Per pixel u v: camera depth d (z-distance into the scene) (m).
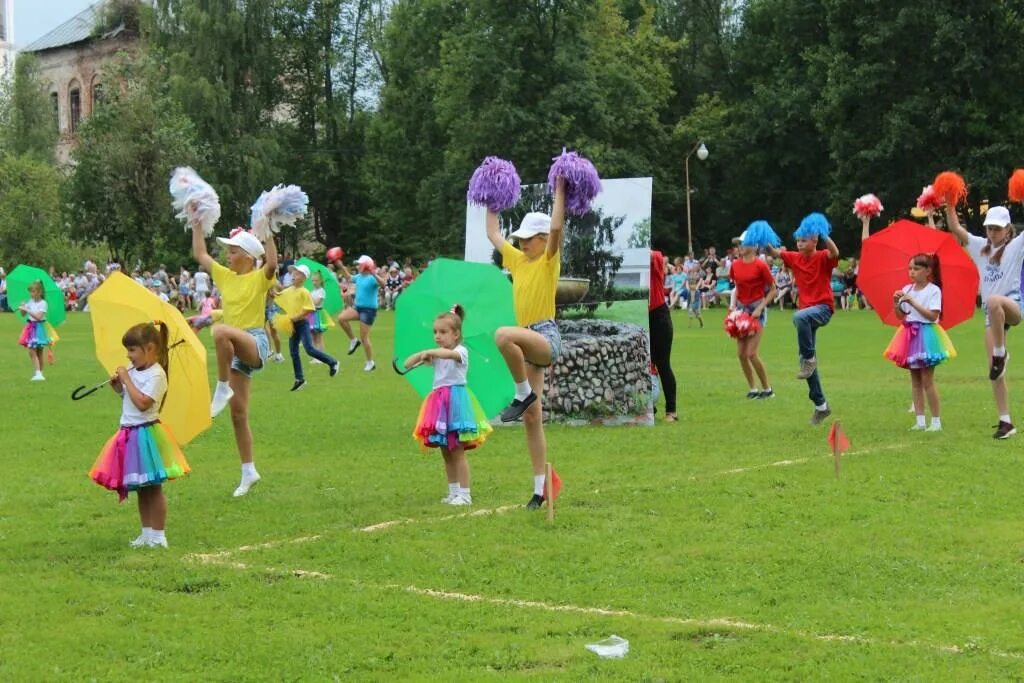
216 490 10.00
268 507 9.27
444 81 52.47
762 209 58.03
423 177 59.75
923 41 45.78
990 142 45.56
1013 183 12.26
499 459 11.36
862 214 13.77
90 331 33.81
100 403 16.38
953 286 12.65
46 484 10.34
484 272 9.32
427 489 9.95
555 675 5.52
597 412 13.66
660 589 6.88
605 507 8.96
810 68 51.09
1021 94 45.62
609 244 13.94
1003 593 6.77
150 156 52.66
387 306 48.81
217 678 5.57
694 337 28.41
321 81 64.31
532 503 8.94
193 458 11.68
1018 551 7.61
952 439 11.84
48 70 77.88
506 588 6.93
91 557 7.72
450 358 9.04
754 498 9.17
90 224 53.84
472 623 6.29
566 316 14.09
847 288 41.66
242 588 6.94
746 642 5.96
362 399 16.52
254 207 9.81
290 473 10.77
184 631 6.21
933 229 12.79
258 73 59.31
